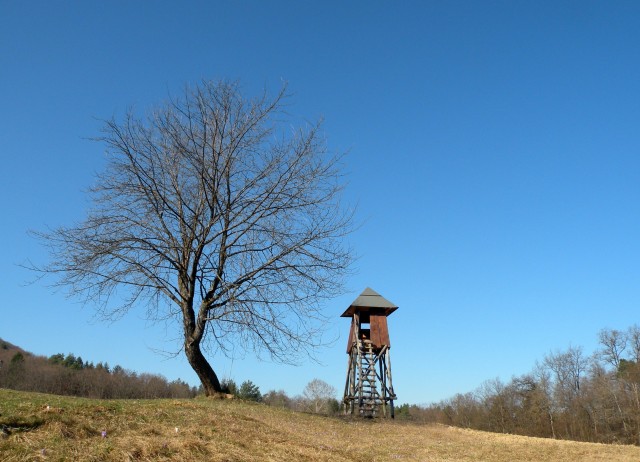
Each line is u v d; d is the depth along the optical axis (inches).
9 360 2356.1
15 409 396.5
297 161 815.1
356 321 1151.6
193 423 482.3
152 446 370.0
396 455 570.6
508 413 2849.4
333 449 515.5
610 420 2260.1
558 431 2498.8
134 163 779.4
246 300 775.1
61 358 2812.5
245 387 1708.9
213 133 800.3
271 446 454.9
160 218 789.9
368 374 1097.4
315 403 2925.7
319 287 785.6
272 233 790.5
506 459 597.9
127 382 2034.9
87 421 405.7
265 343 775.1
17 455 310.0
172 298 804.0
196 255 796.6
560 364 2645.2
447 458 585.9
